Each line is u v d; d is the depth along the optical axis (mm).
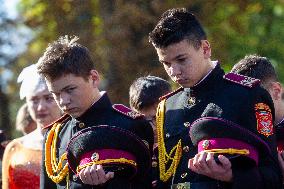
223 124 9828
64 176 10781
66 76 10406
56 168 10922
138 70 30203
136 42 30766
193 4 31344
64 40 11039
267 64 11641
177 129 10336
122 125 10492
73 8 31516
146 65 30344
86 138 10359
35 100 13578
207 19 32000
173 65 10086
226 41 32438
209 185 9906
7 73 35281
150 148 10781
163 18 10234
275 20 35594
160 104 10734
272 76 11609
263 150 9875
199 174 10008
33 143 13773
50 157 11055
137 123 10570
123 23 30797
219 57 32000
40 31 32781
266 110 10031
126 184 10312
